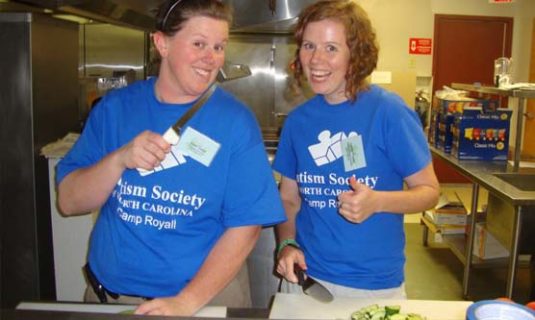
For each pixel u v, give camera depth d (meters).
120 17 2.80
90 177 1.15
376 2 5.78
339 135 1.42
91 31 3.98
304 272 1.31
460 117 3.23
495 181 2.69
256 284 2.49
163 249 1.21
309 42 1.37
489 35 6.00
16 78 2.27
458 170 3.09
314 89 1.40
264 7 2.92
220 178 1.20
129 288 1.25
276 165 1.60
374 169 1.41
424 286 3.36
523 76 5.85
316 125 1.46
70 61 2.71
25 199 2.34
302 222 1.53
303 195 1.50
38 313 0.76
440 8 5.87
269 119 4.20
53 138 2.51
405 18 5.82
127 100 1.28
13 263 2.38
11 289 2.40
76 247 2.45
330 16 1.33
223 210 1.24
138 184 1.19
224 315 1.10
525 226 2.49
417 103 5.72
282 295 1.20
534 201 2.35
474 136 3.23
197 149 1.18
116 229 1.24
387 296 1.44
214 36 1.11
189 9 1.09
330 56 1.35
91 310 1.04
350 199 1.26
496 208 2.92
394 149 1.38
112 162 1.11
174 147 1.18
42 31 2.36
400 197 1.33
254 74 4.13
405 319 0.99
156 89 1.26
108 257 1.25
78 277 2.48
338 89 1.42
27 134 2.30
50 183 2.41
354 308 1.12
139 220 1.21
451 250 3.90
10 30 2.24
